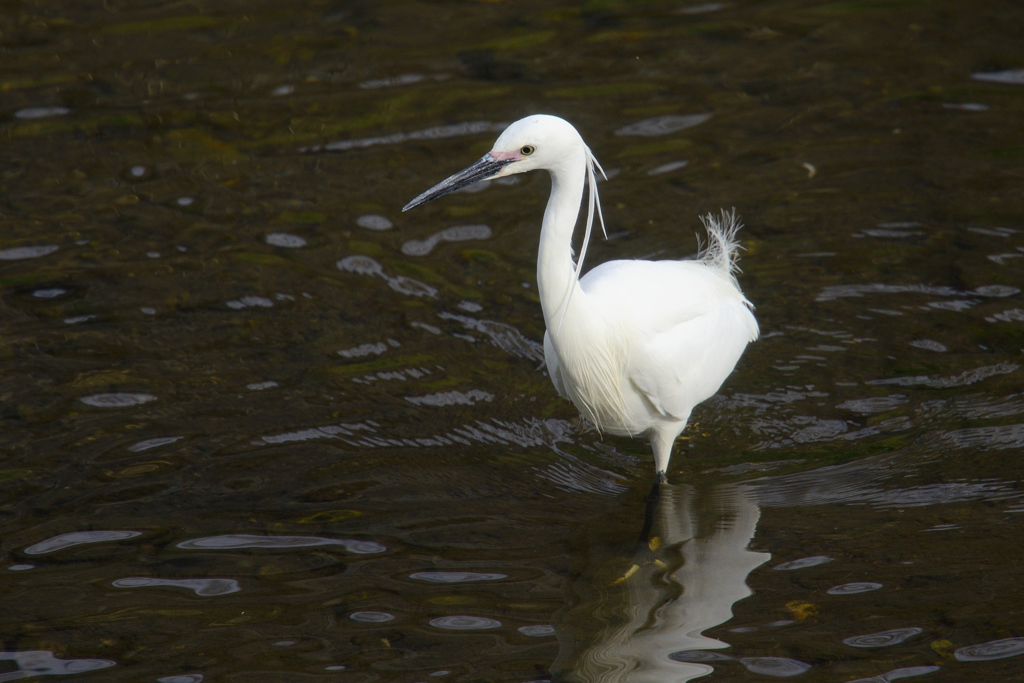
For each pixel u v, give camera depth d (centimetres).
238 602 753
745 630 715
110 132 1488
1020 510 826
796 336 1088
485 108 1529
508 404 1005
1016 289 1111
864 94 1522
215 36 1764
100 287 1159
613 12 1831
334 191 1348
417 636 719
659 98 1542
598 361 870
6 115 1523
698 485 896
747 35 1723
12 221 1279
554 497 882
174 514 848
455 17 1827
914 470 891
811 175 1345
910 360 1036
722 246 1059
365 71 1647
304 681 678
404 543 820
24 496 863
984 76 1538
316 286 1170
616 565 792
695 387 915
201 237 1255
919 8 1769
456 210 1324
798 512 848
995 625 703
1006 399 966
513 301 1150
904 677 662
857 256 1193
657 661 689
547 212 823
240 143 1462
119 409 976
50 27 1800
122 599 755
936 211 1252
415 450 937
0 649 707
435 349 1076
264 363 1048
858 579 760
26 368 1027
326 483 891
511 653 702
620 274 923
